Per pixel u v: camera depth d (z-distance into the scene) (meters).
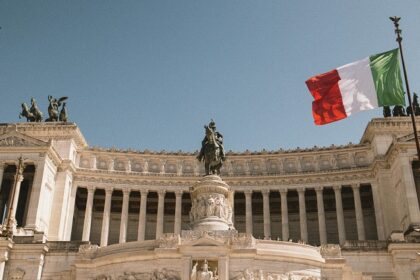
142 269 47.72
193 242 47.28
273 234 96.19
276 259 47.62
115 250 50.38
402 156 80.50
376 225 88.19
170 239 48.25
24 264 59.09
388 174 86.31
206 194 57.00
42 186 80.94
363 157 93.12
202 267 46.31
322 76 47.28
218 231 50.66
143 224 90.94
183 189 94.19
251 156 97.12
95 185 92.38
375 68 45.91
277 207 98.06
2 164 82.62
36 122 93.00
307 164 95.50
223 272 46.12
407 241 59.81
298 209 98.00
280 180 93.31
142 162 97.06
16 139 84.06
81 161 94.88
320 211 89.56
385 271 58.38
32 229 74.56
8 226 62.16
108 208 91.12
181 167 97.06
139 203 98.75
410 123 89.50
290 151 96.06
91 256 51.12
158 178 94.50
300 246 49.59
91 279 49.75
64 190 87.19
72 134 92.00
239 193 94.69
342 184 90.94
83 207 96.94
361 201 95.31
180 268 46.78
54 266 59.91
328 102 46.53
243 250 47.06
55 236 83.12
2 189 87.25
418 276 57.03
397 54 45.88
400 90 45.12
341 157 94.44
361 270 58.62
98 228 96.56
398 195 82.44
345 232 90.19
